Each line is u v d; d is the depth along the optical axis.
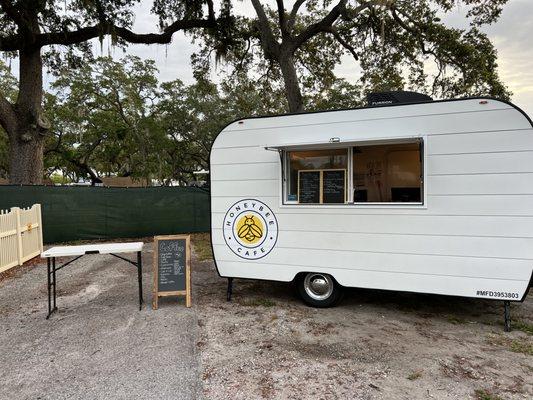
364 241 4.59
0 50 11.60
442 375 3.20
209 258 8.27
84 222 10.55
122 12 12.38
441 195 4.25
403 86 15.12
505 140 3.99
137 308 4.96
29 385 3.10
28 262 7.86
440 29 13.12
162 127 30.50
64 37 12.07
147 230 11.30
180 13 13.96
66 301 5.31
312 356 3.57
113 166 41.06
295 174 4.97
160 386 3.06
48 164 33.22
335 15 12.47
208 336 4.05
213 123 31.45
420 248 4.35
